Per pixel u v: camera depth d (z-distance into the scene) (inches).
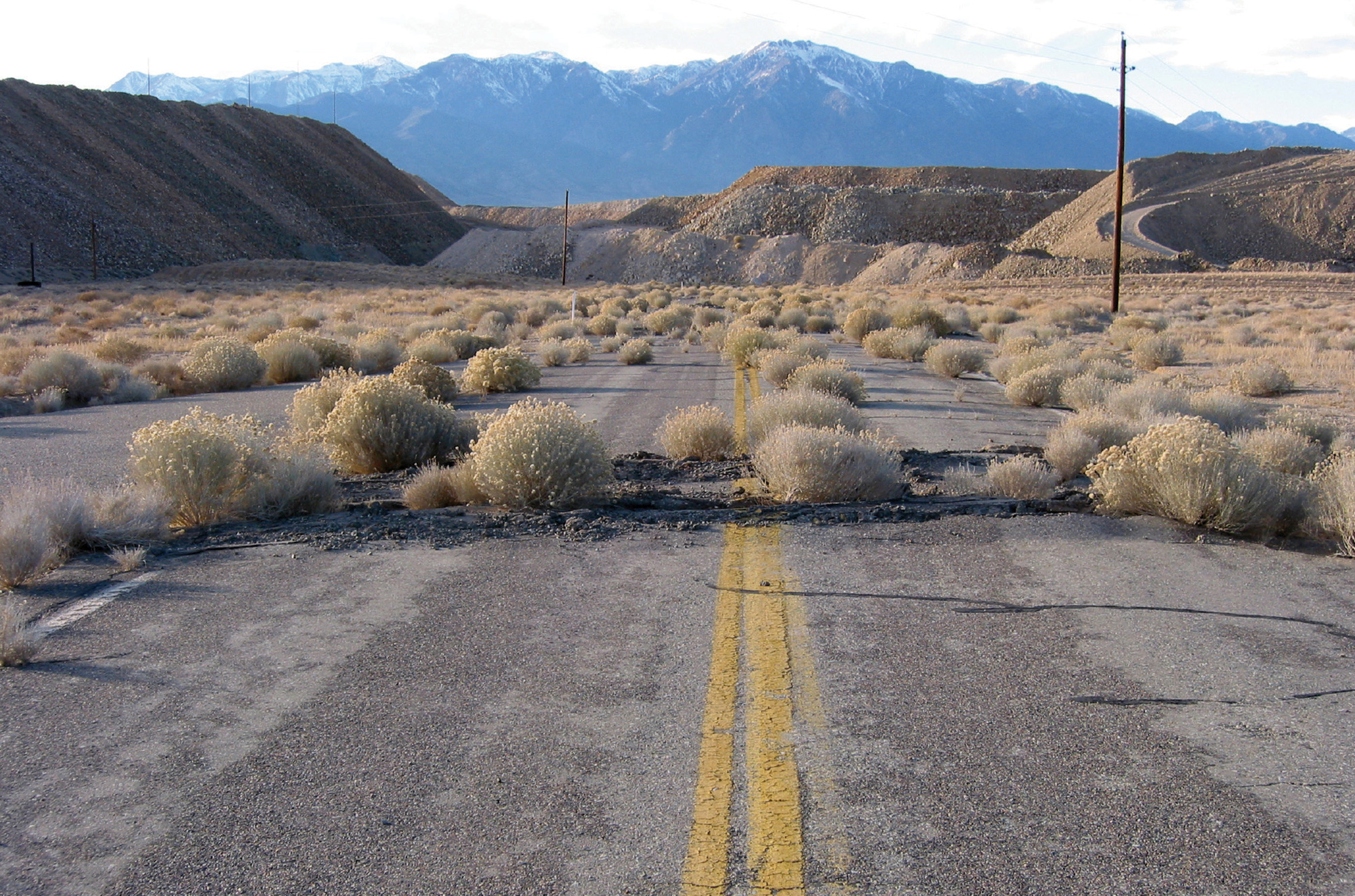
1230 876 119.0
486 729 160.9
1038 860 122.0
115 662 191.0
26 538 239.3
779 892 115.3
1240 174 4997.5
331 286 3115.2
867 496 338.0
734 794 138.4
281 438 455.5
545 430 323.9
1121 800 136.9
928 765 147.1
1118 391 577.0
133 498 293.7
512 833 129.2
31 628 209.6
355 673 185.5
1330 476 306.5
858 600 226.8
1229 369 844.6
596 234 6274.6
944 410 610.5
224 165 6058.1
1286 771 145.9
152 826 132.6
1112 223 4387.3
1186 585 237.8
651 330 1416.1
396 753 152.5
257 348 878.4
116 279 3769.7
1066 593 231.9
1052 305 1942.7
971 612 218.2
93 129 5393.7
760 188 6102.4
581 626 210.2
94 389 717.9
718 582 241.0
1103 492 315.9
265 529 297.0
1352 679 180.9
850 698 172.4
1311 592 232.7
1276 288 2591.0
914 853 123.6
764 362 788.0
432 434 429.1
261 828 131.5
